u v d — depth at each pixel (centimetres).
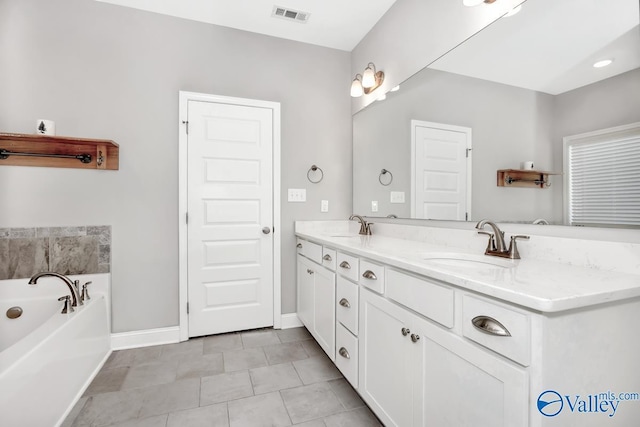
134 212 215
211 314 235
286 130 255
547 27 120
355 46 268
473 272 94
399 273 119
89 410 148
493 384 79
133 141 215
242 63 242
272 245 252
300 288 247
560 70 115
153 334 220
